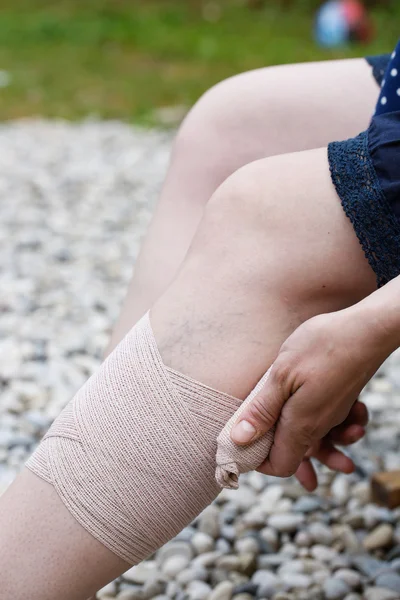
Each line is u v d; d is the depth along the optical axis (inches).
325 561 57.4
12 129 180.1
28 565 36.8
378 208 34.8
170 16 298.4
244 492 65.0
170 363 36.3
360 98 47.9
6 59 243.1
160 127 181.8
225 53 245.3
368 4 280.7
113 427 36.4
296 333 34.0
